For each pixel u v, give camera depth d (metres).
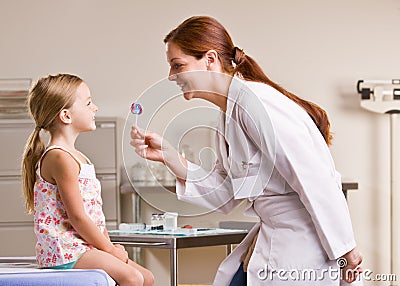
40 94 2.99
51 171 2.88
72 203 2.84
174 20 5.39
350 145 5.39
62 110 2.97
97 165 5.05
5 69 5.37
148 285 3.05
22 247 5.05
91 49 5.38
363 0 5.40
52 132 3.01
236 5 5.39
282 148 1.99
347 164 5.39
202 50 2.09
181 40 2.09
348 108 5.39
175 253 3.45
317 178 2.01
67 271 2.38
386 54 5.40
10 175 5.05
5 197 5.05
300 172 2.00
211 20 2.13
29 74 5.38
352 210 5.39
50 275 2.33
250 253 2.22
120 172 5.14
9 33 5.38
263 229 2.16
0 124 5.03
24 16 5.38
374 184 5.38
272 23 5.39
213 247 5.33
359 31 5.40
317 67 5.40
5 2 5.38
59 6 5.38
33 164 2.99
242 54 2.16
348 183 4.90
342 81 5.40
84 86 3.05
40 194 2.91
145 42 5.38
